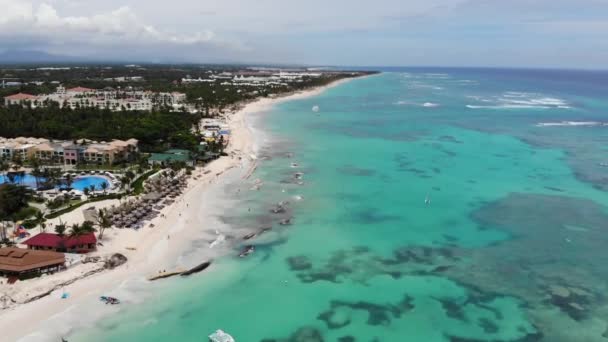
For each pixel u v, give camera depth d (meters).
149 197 109.56
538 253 88.88
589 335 64.94
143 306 68.81
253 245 90.00
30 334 60.91
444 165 151.25
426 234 97.31
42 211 99.38
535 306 71.88
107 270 77.44
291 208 110.25
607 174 140.12
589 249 90.50
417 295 74.69
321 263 84.19
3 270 72.50
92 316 65.62
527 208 112.06
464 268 83.19
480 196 120.75
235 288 74.88
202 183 126.25
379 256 87.44
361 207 112.06
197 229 95.94
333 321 67.69
